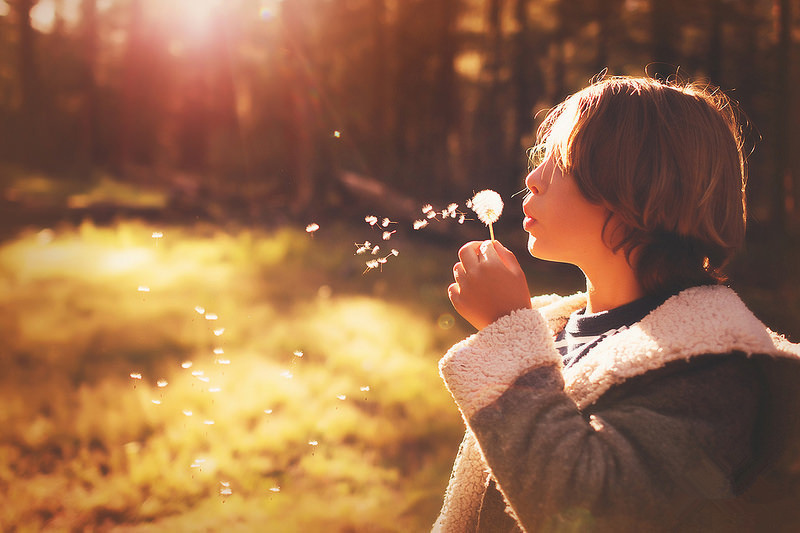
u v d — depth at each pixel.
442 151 20.98
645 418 0.77
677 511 0.76
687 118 0.86
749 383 0.80
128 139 28.25
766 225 10.02
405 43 21.50
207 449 4.08
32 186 20.02
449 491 1.07
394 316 7.46
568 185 0.92
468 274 0.95
